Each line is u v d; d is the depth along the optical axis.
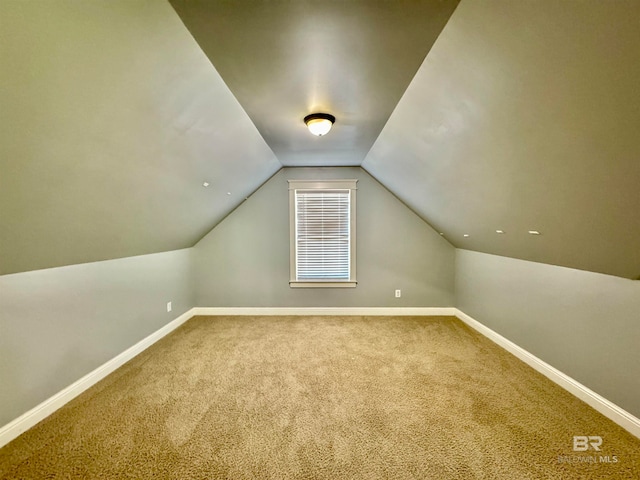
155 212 2.23
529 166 1.36
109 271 2.32
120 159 1.46
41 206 1.33
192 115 1.57
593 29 0.73
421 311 3.71
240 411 1.77
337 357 2.54
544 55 0.88
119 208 1.82
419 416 1.72
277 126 2.14
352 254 3.69
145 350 2.71
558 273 2.09
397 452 1.44
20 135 0.99
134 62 1.07
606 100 0.85
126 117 1.26
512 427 1.62
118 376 2.22
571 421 1.67
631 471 1.31
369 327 3.30
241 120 1.95
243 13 1.02
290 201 3.66
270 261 3.73
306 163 3.46
